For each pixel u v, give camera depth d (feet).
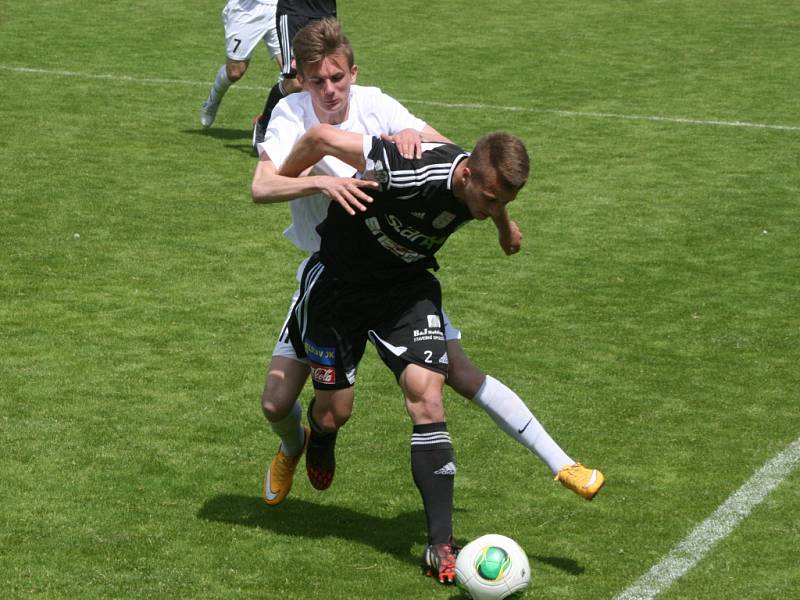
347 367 38.37
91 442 46.44
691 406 51.39
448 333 39.60
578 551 38.78
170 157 91.15
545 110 110.42
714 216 80.48
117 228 73.92
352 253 37.47
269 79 122.72
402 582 36.50
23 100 106.73
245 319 60.59
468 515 41.39
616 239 75.51
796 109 111.86
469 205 35.53
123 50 131.54
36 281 64.49
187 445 46.60
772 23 155.94
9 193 79.61
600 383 53.78
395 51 136.36
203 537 39.19
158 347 56.54
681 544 39.34
